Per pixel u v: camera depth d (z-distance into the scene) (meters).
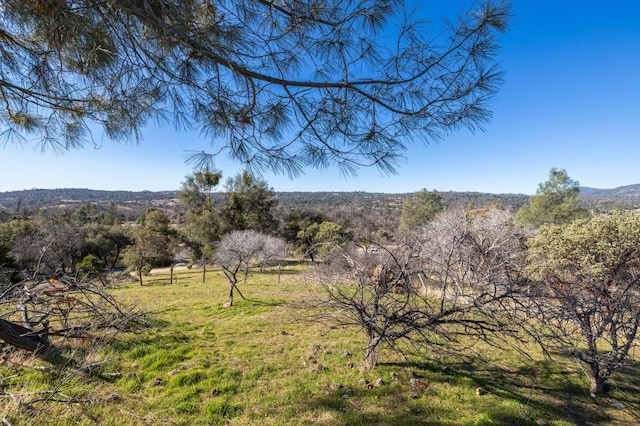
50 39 1.66
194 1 1.60
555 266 5.09
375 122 1.96
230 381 4.09
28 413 2.51
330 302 4.57
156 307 8.41
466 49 1.62
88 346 4.21
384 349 5.20
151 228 21.77
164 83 1.89
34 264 13.24
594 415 3.54
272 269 18.78
